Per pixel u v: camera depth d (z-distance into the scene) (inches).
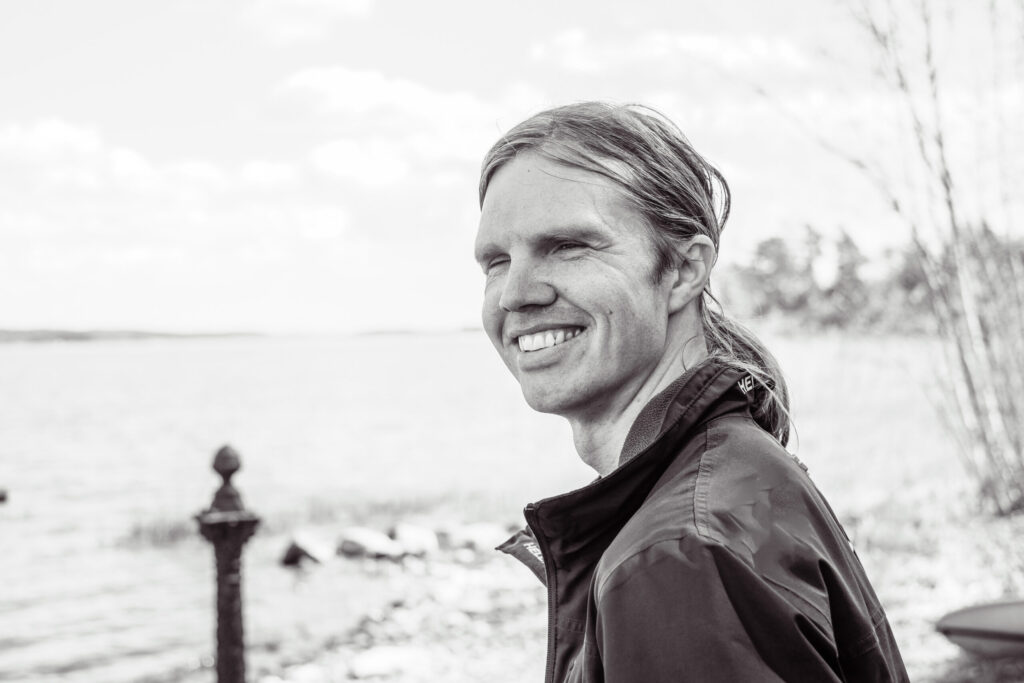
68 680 495.5
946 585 292.0
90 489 1535.4
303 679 391.2
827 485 446.3
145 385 6058.1
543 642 389.1
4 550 943.0
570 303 58.9
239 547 234.5
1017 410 317.7
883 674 50.5
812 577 47.1
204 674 498.6
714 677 43.1
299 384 5659.5
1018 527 293.3
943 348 326.3
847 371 367.6
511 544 72.4
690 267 60.4
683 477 51.4
